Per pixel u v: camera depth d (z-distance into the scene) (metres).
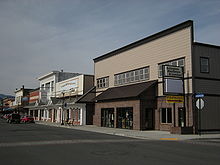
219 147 14.28
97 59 41.88
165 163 9.34
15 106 96.19
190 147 14.21
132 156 10.80
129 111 29.80
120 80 35.47
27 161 9.55
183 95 24.72
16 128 29.64
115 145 14.62
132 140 18.16
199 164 9.23
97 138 18.94
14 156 10.62
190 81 24.33
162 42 28.19
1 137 18.59
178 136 20.95
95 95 41.91
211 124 24.52
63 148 13.04
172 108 26.12
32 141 16.08
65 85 52.75
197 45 24.80
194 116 23.62
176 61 26.19
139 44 31.91
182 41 25.55
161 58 28.16
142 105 27.72
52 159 9.95
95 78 42.25
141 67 31.25
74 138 18.41
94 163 9.17
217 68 25.80
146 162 9.48
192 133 23.25
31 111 75.38
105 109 35.12
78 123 42.06
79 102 40.12
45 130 26.56
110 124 33.56
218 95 25.42
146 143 16.17
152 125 28.33
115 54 37.00
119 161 9.60
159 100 27.95
